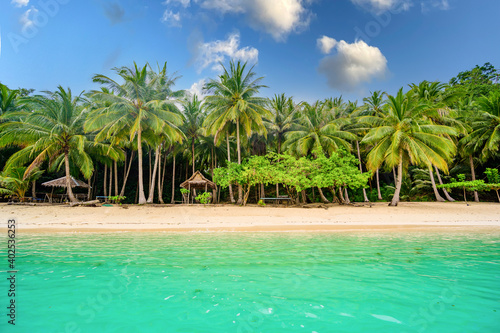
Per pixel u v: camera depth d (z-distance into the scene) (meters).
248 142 36.41
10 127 25.16
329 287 4.71
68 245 9.20
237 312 3.68
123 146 33.00
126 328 3.21
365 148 37.62
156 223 16.61
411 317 3.53
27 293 4.39
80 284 4.86
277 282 5.00
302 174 25.11
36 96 24.53
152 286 4.75
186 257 7.12
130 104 24.67
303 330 3.15
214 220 17.88
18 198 26.73
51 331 3.11
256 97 29.22
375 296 4.29
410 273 5.56
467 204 26.06
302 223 16.70
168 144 35.03
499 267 6.02
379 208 22.97
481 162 32.56
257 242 9.82
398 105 25.70
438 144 24.53
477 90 41.12
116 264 6.34
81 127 27.22
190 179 27.73
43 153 24.38
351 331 3.15
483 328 3.21
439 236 11.54
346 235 11.98
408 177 35.72
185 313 3.66
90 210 20.19
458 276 5.36
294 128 34.53
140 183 24.41
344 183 25.33
